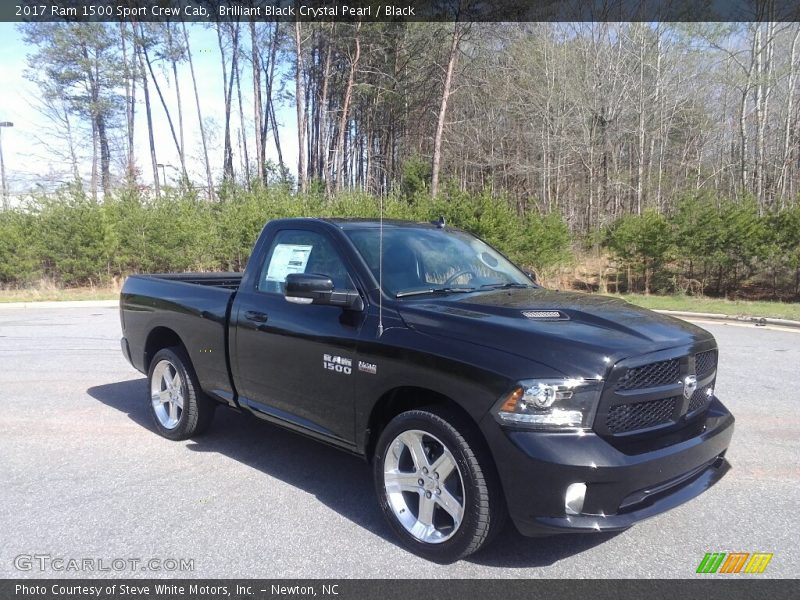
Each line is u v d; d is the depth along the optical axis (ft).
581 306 12.46
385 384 11.70
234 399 15.80
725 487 14.44
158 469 15.51
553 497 9.62
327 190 103.40
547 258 65.82
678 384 10.87
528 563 11.05
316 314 13.41
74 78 123.85
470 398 10.28
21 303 54.65
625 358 10.06
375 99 115.24
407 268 13.65
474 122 119.55
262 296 14.98
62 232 64.64
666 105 102.58
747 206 61.57
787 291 60.08
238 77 136.15
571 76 106.52
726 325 41.98
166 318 17.67
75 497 13.78
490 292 13.74
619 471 9.61
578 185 115.85
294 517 12.84
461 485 10.59
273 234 15.55
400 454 11.81
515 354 10.19
